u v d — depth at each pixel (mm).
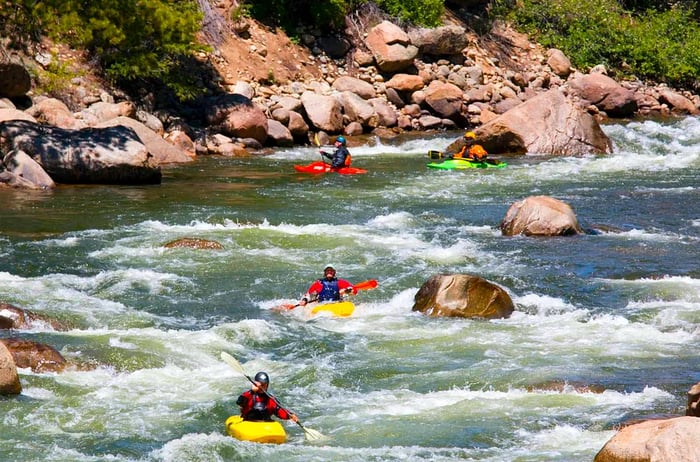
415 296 27906
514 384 21359
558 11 84938
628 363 22734
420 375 22109
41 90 51500
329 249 33625
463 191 45188
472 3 82875
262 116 56906
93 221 36688
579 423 19047
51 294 27625
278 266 31484
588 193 44750
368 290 29047
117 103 54531
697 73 84562
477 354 23500
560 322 26188
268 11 69625
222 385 21531
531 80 77812
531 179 48750
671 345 24172
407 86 67750
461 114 68125
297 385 21547
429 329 25594
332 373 22281
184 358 23125
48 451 17812
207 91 60344
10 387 20422
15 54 52344
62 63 54844
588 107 74062
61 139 44375
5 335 23969
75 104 53156
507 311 26969
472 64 75125
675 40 87188
